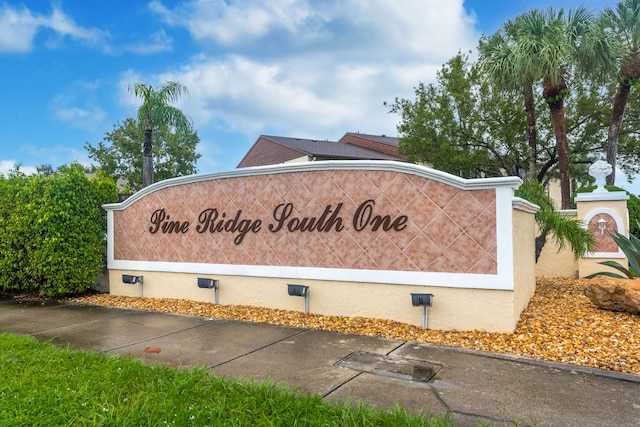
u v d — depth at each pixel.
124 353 5.44
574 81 19.89
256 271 7.93
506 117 20.03
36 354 5.15
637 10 15.45
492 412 3.67
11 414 3.57
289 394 3.89
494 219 5.98
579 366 4.80
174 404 3.73
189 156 27.64
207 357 5.24
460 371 4.68
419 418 3.41
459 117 21.02
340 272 7.08
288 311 7.54
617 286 6.52
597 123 20.48
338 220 7.16
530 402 3.87
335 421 3.41
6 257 9.78
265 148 27.77
